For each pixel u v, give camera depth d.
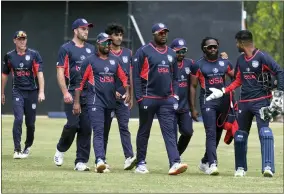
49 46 86.56
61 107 86.31
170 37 83.44
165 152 47.59
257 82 33.66
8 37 86.62
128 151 35.84
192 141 56.72
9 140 53.00
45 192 25.50
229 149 50.66
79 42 35.53
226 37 82.75
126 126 36.22
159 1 83.62
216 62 35.00
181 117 36.84
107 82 33.53
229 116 34.81
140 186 27.94
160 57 33.03
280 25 96.81
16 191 25.72
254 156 45.97
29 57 41.88
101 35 33.53
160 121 33.31
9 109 86.12
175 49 36.28
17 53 41.81
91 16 85.00
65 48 35.19
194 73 35.41
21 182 28.48
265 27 96.69
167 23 83.56
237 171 33.69
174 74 33.56
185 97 36.69
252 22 98.44
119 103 36.25
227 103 34.72
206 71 34.81
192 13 83.12
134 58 33.44
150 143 54.12
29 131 41.88
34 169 34.88
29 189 26.30
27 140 41.91
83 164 34.53
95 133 33.31
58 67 35.16
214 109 34.69
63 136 35.62
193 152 48.44
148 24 83.94
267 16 96.50
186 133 36.84
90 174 32.28
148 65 33.06
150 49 33.19
